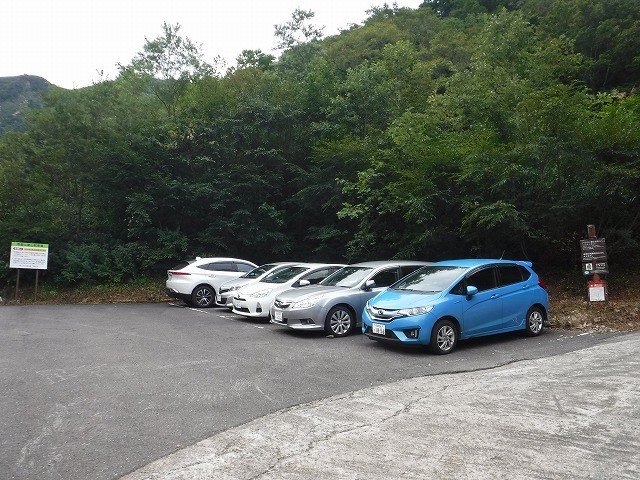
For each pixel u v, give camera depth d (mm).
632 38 31734
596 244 13055
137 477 4277
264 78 25359
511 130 16781
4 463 4566
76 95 21109
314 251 22469
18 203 20312
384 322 9250
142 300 19031
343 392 6727
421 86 23812
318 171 21391
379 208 17812
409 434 5125
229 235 22219
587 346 9328
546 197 15242
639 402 5875
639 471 4180
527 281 10570
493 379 7172
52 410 6031
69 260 19859
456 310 9266
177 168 22828
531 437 4953
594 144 14422
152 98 24469
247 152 22094
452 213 16766
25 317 14359
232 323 13055
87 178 20875
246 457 4648
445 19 63000
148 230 21406
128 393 6684
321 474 4250
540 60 19859
